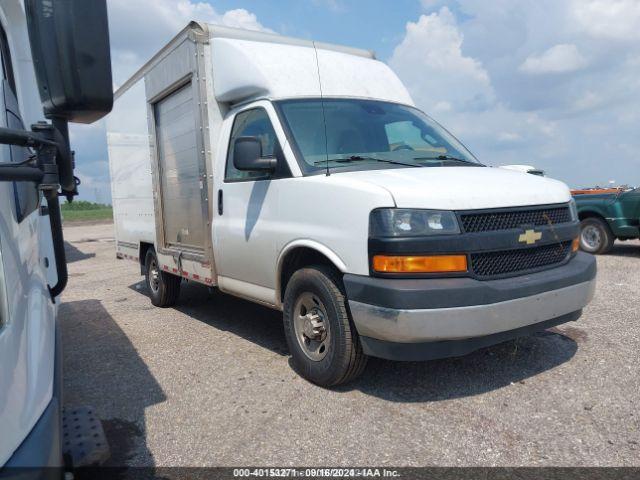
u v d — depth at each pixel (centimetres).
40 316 203
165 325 608
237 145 423
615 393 366
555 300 364
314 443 317
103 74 181
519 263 364
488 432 321
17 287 184
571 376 397
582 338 483
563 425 326
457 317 323
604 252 1042
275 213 429
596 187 1092
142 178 713
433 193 340
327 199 375
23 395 161
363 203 347
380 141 462
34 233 253
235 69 489
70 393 416
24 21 296
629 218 988
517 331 356
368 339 349
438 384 392
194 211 570
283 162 426
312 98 469
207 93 522
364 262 345
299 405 368
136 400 395
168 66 585
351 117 469
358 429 331
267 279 450
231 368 449
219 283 530
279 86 464
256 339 532
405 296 320
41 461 151
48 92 184
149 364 473
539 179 415
